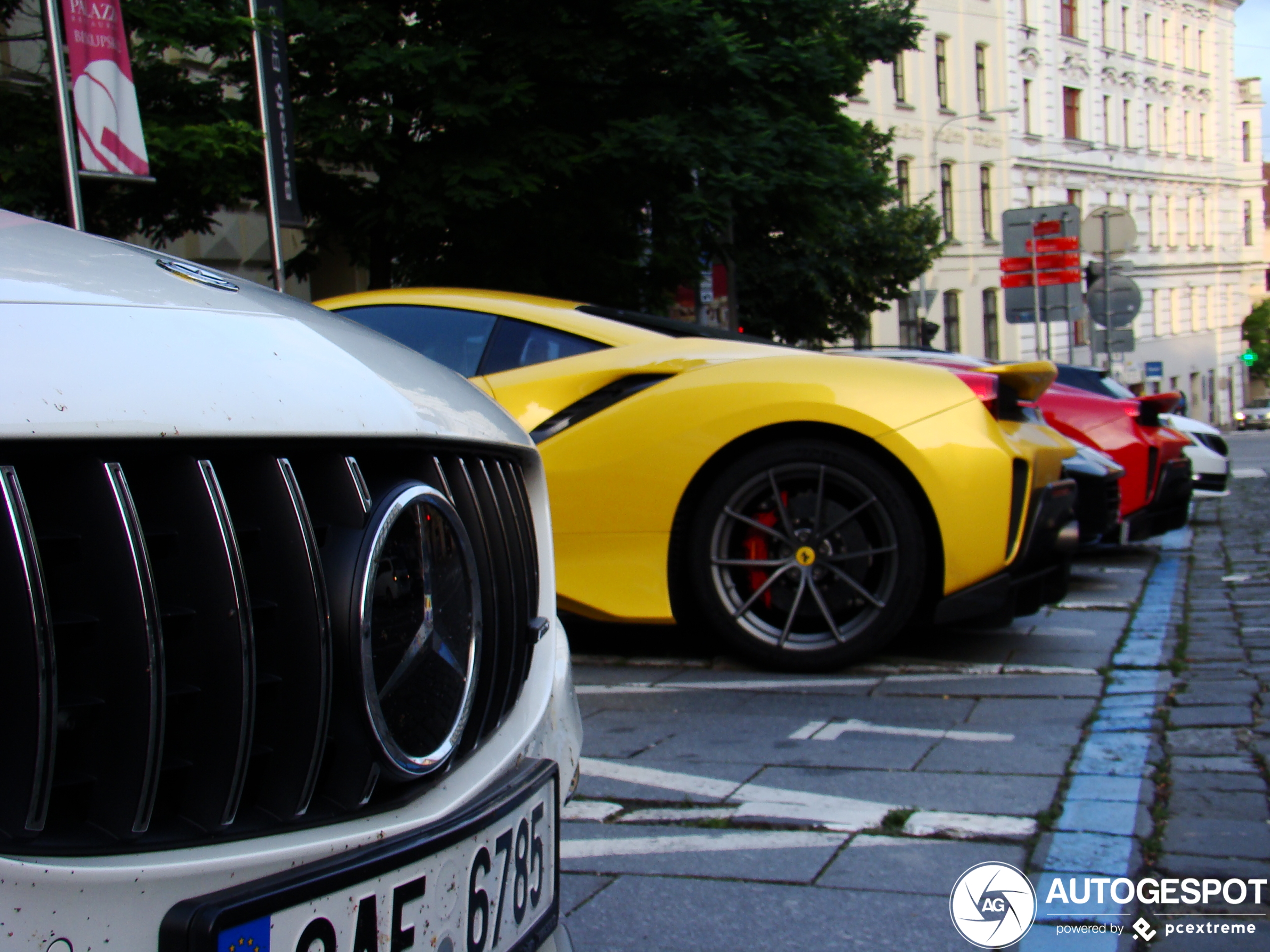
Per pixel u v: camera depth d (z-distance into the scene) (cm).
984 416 419
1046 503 441
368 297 488
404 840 130
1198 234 5559
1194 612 581
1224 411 5872
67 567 106
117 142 821
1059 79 4412
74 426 105
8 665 100
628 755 343
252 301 152
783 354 452
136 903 107
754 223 1227
